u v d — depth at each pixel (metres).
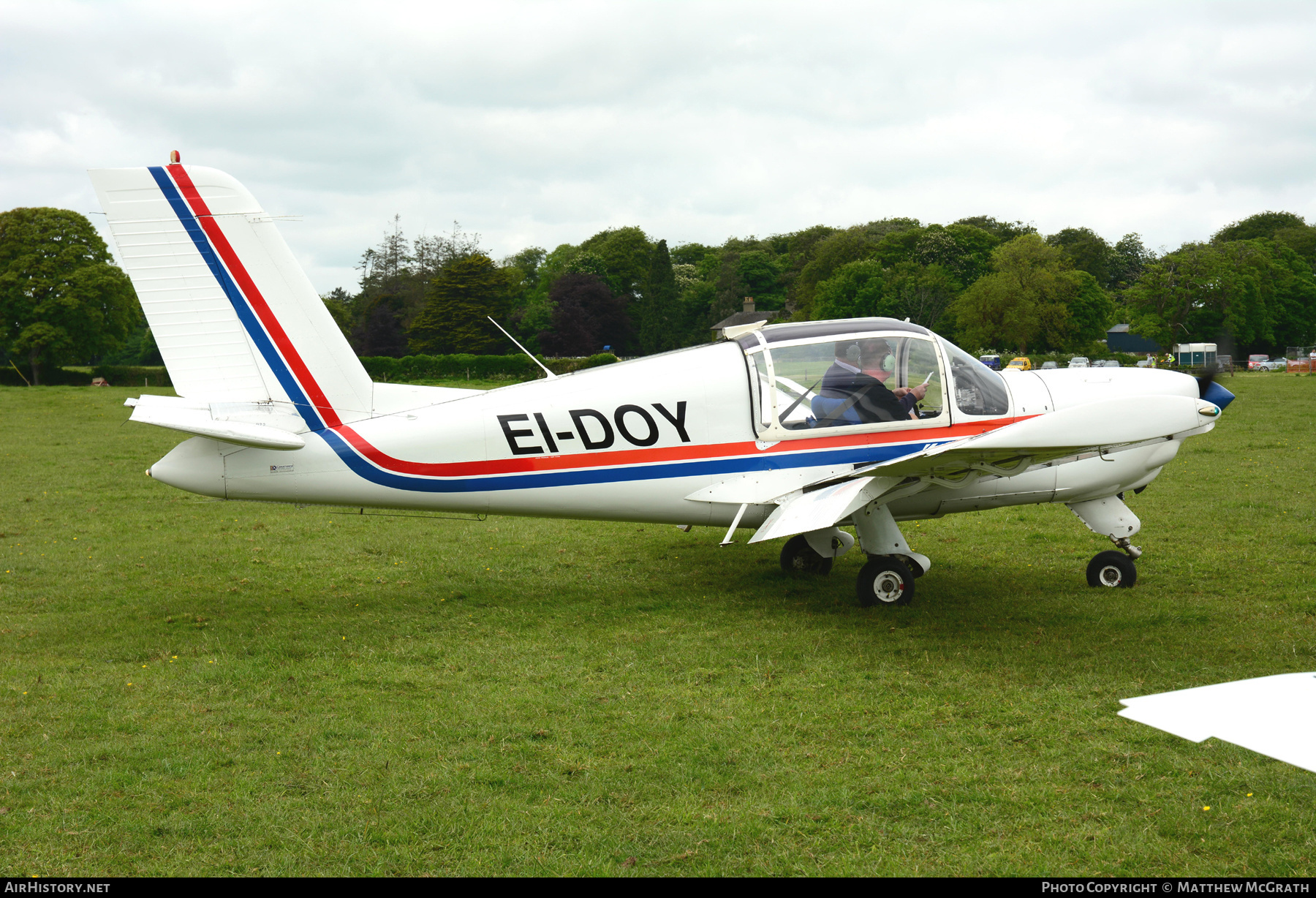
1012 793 3.71
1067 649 5.55
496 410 6.61
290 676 5.30
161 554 8.76
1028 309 66.50
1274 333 74.19
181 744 4.29
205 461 6.46
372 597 7.19
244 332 6.43
